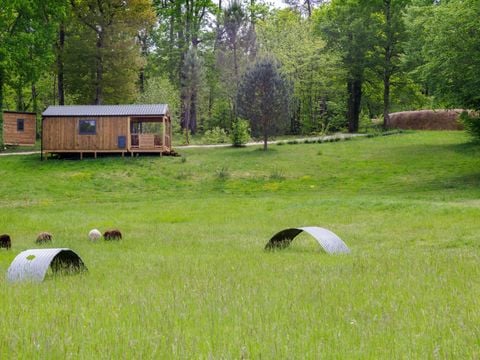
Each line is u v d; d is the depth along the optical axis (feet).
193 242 56.34
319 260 40.57
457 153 137.80
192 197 112.57
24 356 16.22
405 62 158.40
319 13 239.71
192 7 237.86
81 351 16.79
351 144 160.76
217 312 22.17
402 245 51.52
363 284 28.81
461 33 103.65
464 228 58.95
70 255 37.22
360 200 86.43
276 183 122.31
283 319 20.67
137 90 218.38
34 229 71.46
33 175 131.95
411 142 159.02
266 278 31.65
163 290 28.07
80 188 122.72
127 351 16.60
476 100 108.27
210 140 186.60
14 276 33.22
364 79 199.21
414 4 153.17
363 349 16.48
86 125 152.35
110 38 181.37
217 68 217.15
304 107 215.31
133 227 72.59
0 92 167.94
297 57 209.97
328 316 21.20
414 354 15.84
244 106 157.17
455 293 25.55
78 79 185.06
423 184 109.09
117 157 151.23
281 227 69.82
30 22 163.94
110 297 26.04
